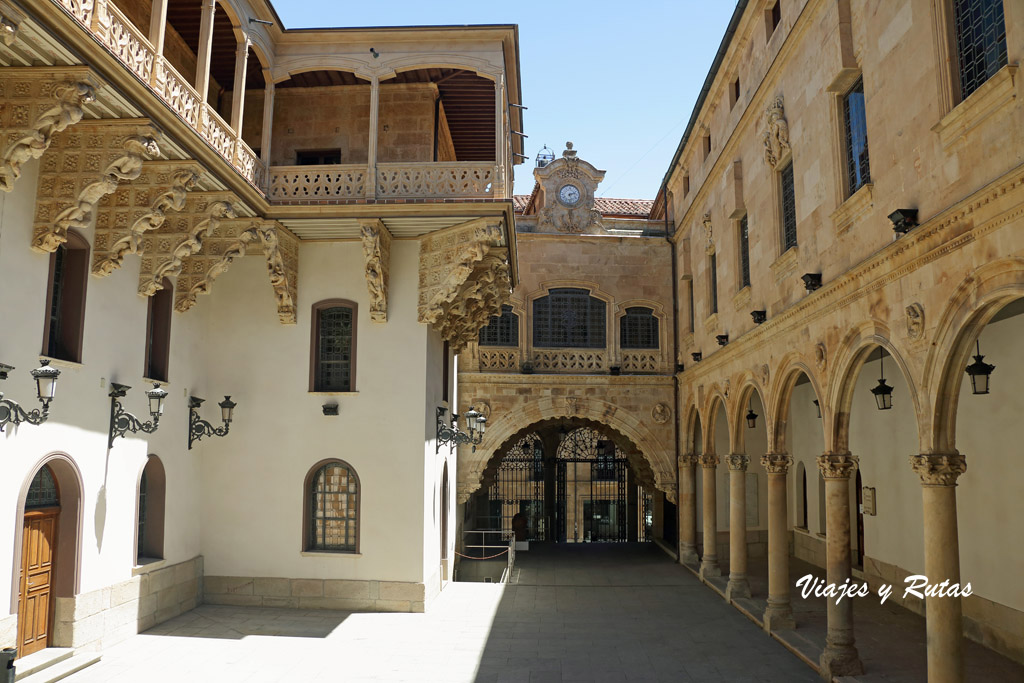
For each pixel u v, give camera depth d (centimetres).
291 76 1727
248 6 1530
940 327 895
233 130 1459
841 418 1216
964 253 845
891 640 1409
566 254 2653
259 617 1556
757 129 1666
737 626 1584
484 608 1720
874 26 1095
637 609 1752
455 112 2041
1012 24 762
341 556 1653
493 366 2583
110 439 1308
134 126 1118
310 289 1739
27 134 972
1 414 1042
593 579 2178
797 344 1393
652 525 3000
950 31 902
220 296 1747
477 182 1631
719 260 2009
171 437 1546
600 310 2655
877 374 1828
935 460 908
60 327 1221
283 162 1825
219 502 1684
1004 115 777
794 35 1384
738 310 1816
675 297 2644
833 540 1230
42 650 1172
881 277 1040
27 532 1146
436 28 1659
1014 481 1280
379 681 1168
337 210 1603
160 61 1170
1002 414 1313
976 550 1391
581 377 2570
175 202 1273
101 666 1199
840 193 1208
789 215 1504
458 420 2516
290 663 1246
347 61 1675
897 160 1016
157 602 1478
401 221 1633
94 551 1266
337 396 1698
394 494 1666
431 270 1703
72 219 1129
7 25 821
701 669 1266
